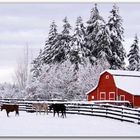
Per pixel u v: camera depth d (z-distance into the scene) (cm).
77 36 7225
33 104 4084
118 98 5297
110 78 5428
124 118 3378
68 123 3183
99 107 3772
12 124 3134
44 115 3934
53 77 6269
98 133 2639
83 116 3762
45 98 6138
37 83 6209
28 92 6216
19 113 4203
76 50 7112
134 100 5141
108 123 3170
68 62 6556
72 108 4131
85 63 7075
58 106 3709
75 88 6312
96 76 6575
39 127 2941
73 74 6525
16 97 6800
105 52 7350
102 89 5506
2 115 3956
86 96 6328
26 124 3133
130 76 5544
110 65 7319
